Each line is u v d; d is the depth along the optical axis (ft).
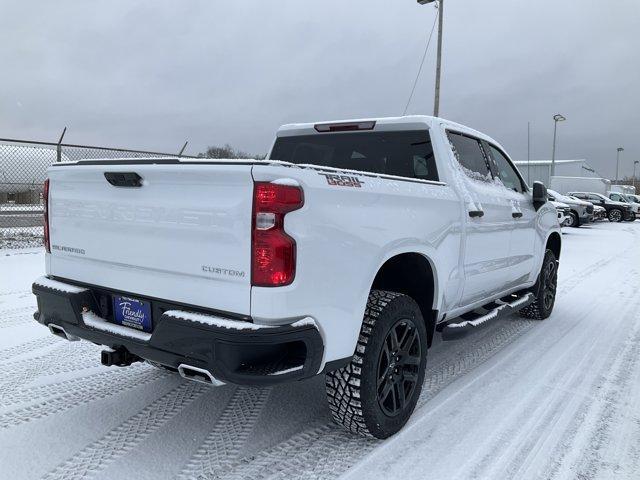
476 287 12.84
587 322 18.38
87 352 13.80
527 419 10.30
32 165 39.40
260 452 8.95
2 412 10.28
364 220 8.45
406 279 10.90
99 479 8.07
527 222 15.85
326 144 13.73
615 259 36.76
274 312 7.21
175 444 9.18
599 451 9.11
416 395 10.08
